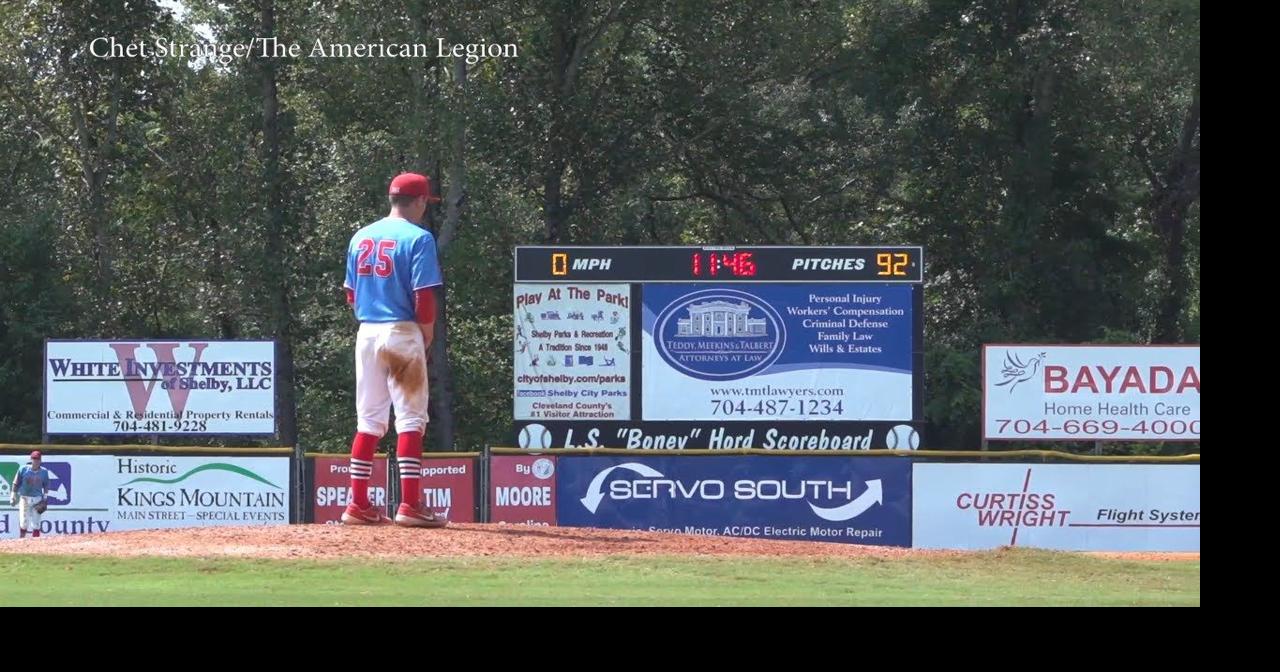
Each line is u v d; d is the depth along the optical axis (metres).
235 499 91.06
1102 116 158.50
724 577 41.44
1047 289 152.88
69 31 139.62
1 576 38.31
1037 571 48.62
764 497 91.50
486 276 141.38
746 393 93.25
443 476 91.00
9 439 135.38
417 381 46.72
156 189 144.25
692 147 154.50
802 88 159.75
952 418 131.50
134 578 38.16
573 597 35.28
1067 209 160.00
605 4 145.00
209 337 145.50
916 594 38.88
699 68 148.25
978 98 156.25
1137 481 92.19
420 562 41.59
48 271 144.12
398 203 46.72
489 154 141.12
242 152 141.00
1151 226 172.88
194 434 96.12
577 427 93.31
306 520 91.00
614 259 93.00
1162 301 172.12
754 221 158.12
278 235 141.38
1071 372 96.12
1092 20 148.50
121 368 95.94
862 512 91.69
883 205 163.88
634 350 93.19
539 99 141.88
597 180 148.50
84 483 90.62
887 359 93.00
